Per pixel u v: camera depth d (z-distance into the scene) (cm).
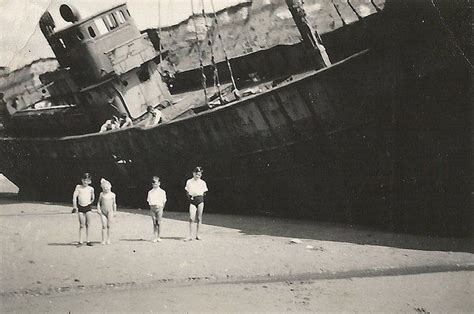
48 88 2156
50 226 1144
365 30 1112
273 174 1319
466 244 988
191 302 625
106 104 1755
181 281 723
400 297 664
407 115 1081
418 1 1005
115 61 1692
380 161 1136
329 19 1741
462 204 1056
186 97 1897
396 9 1034
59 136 1981
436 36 1007
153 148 1530
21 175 2122
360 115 1130
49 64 2314
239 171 1380
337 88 1136
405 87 1062
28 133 2169
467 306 626
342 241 1023
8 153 2086
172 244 968
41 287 671
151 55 1784
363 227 1194
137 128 1536
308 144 1227
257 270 791
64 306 599
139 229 1145
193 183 1037
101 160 1709
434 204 1085
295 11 1258
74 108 1930
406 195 1116
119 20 1745
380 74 1080
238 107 1300
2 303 606
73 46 1700
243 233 1118
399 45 1042
